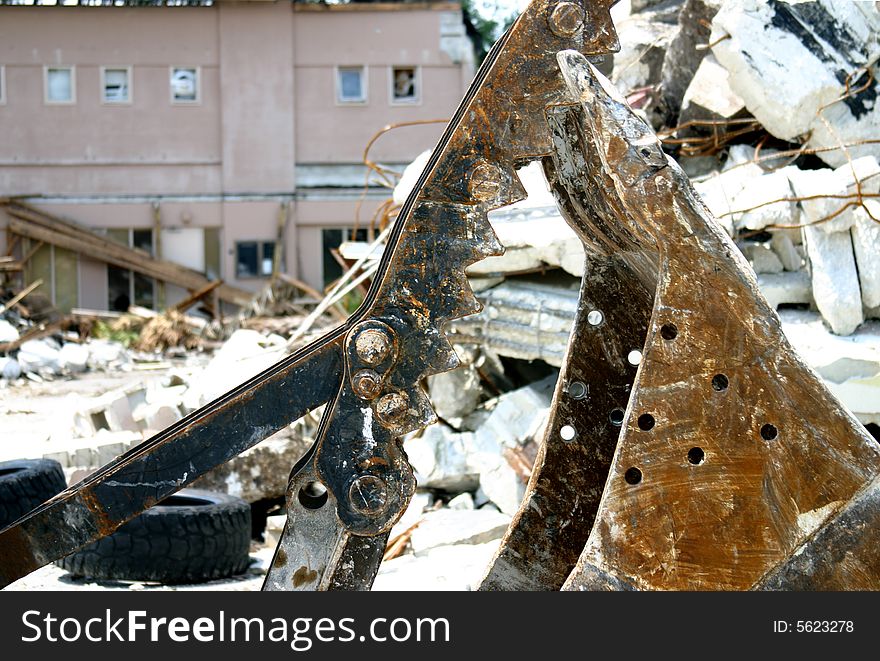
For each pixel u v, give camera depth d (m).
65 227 32.59
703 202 2.83
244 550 5.65
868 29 7.00
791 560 2.76
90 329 27.39
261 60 33.34
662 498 2.76
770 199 6.38
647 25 8.66
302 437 7.29
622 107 2.82
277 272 33.31
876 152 6.91
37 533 2.93
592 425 3.38
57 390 17.97
